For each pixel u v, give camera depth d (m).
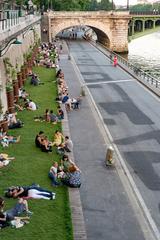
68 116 43.78
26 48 66.56
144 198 25.42
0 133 34.44
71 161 28.09
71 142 32.53
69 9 151.00
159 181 27.95
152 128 39.91
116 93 55.81
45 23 119.38
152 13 141.50
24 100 47.41
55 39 124.94
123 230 21.67
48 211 22.89
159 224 22.48
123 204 24.52
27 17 61.34
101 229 21.67
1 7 41.81
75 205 23.89
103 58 92.44
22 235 20.44
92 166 30.19
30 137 35.62
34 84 58.19
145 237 21.11
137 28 143.50
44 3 143.62
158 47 143.88
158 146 34.81
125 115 44.59
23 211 22.36
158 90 56.44
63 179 26.30
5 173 27.89
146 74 64.88
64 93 49.06
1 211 21.33
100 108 47.56
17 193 24.22
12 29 36.03
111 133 38.19
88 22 122.50
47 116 40.31
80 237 20.52
